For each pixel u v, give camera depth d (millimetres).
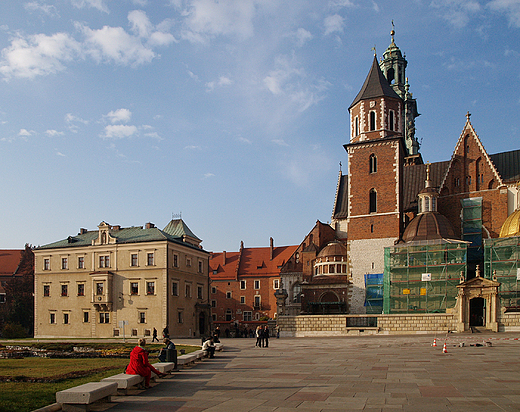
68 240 83000
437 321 57281
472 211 73562
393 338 51344
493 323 55562
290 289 91188
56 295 80375
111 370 24891
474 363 26000
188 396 17594
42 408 14656
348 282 72812
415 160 102500
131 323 74812
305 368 25547
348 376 21859
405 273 66812
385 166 73625
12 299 97062
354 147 75875
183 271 79375
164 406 15859
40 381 20875
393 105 76250
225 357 33406
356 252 73062
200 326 84500
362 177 74750
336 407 15102
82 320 77938
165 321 72938
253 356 33969
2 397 16047
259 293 113062
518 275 60219
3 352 45969
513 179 72500
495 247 63219
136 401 16781
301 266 91500
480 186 73875
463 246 64688
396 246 68188
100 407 15867
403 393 17141
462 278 57812
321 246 88125
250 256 119500
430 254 65875
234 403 16109
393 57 115688
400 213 73250
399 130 76062
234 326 87625
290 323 63406
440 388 18016
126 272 76250
